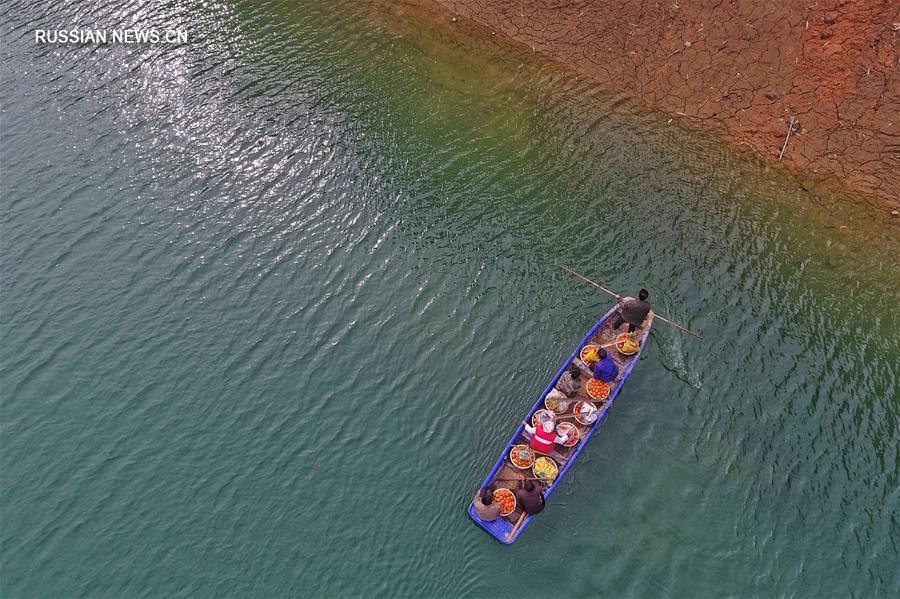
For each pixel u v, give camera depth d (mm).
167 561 14938
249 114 24250
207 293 19734
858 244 20297
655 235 20625
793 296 19172
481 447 16641
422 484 16000
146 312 19344
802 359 17922
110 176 22625
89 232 21172
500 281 19797
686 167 22422
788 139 22750
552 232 20844
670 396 17438
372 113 24297
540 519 15250
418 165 22734
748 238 20531
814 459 16250
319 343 18609
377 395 17594
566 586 14344
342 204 21781
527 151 23078
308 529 15328
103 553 15086
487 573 14539
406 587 14453
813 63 23188
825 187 21672
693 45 24719
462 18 27422
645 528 15203
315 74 25578
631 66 25219
